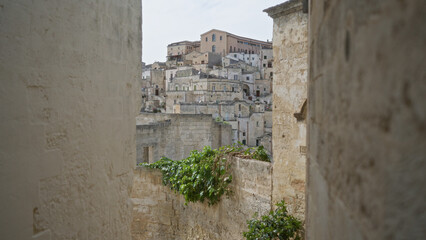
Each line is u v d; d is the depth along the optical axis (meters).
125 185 4.16
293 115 6.57
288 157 6.66
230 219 8.07
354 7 0.95
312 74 2.03
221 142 21.11
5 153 2.42
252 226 6.54
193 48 108.06
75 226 3.14
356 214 0.96
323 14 1.53
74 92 3.11
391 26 0.72
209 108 49.22
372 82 0.82
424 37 0.63
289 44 6.65
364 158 0.88
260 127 53.31
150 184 10.79
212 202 8.50
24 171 2.57
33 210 2.66
